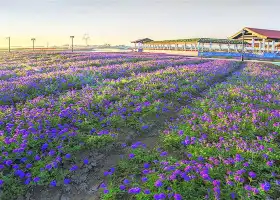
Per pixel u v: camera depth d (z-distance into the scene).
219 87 18.83
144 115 12.12
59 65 30.41
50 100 13.50
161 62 34.16
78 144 9.06
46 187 7.25
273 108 13.62
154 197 6.17
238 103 14.22
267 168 7.65
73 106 12.48
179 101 15.43
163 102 14.19
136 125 11.13
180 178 7.16
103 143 9.23
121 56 46.31
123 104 13.28
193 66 30.27
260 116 11.69
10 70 26.62
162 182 6.87
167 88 16.86
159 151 8.94
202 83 19.48
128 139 10.23
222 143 9.16
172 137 9.80
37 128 9.68
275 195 6.85
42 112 11.23
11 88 15.57
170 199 6.40
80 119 10.96
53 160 7.89
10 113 11.18
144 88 16.34
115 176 7.73
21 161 7.92
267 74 25.59
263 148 8.63
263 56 65.19
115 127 10.91
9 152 8.16
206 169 7.33
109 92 15.08
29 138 8.84
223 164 7.79
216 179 7.16
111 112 12.16
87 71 23.39
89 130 10.30
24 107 12.56
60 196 7.07
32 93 15.78
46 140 8.89
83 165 8.28
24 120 10.59
